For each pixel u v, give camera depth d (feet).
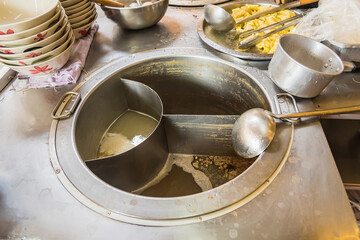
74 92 2.92
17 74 3.32
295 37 2.70
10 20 2.85
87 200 2.03
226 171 3.38
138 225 1.86
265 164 2.17
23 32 2.46
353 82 2.78
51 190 2.13
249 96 3.26
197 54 3.42
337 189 1.98
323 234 1.76
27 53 2.62
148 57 3.45
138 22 3.59
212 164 3.49
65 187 2.14
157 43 3.67
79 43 3.56
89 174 2.21
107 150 3.42
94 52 3.59
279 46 2.52
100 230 1.86
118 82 3.43
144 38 3.79
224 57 3.34
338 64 2.49
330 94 2.68
